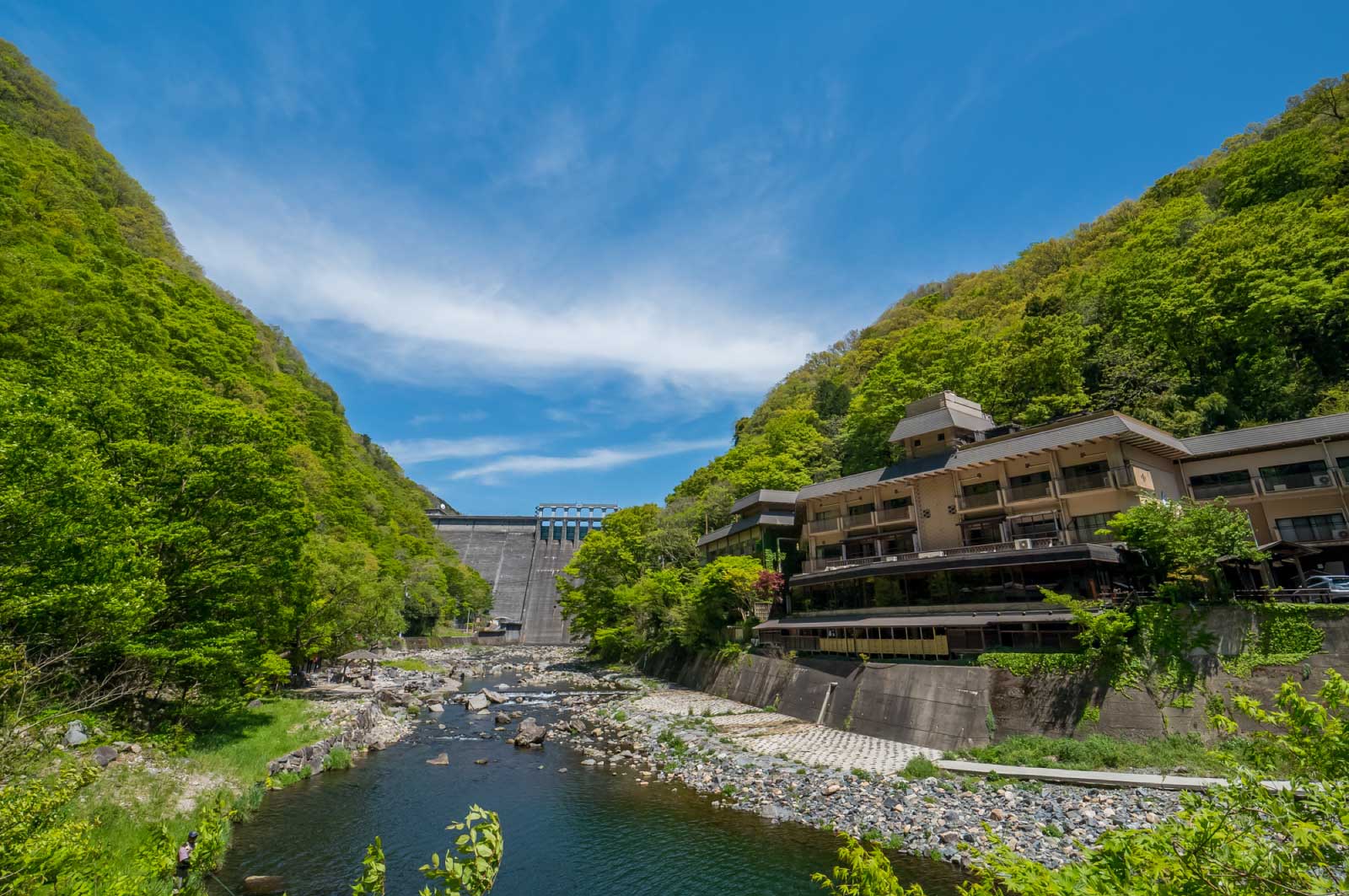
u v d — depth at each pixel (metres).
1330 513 31.14
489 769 29.38
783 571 52.44
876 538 44.00
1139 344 53.06
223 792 21.62
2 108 100.25
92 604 16.88
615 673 67.38
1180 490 35.72
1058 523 34.72
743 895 17.17
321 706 37.56
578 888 17.98
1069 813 19.47
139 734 22.41
